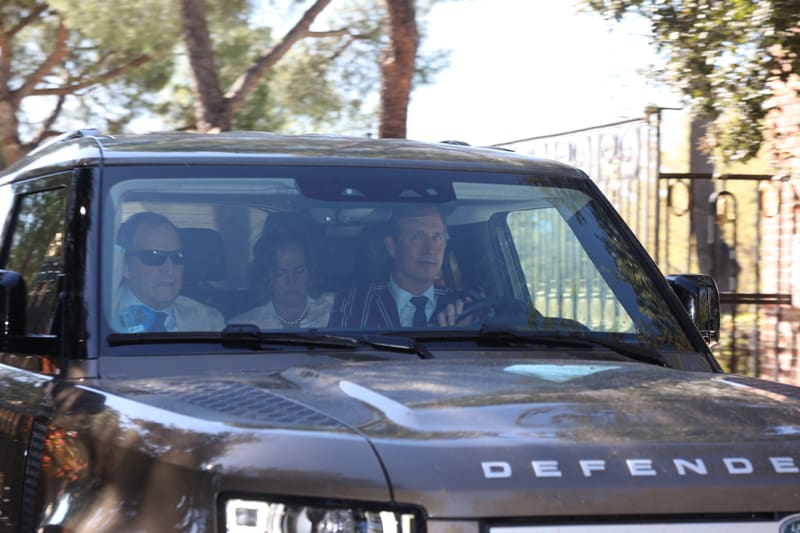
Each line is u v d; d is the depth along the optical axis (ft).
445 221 11.84
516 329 11.18
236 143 12.15
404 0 34.27
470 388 8.51
